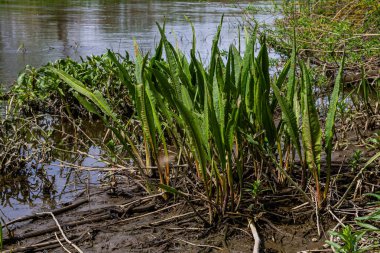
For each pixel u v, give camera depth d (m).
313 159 2.88
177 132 3.27
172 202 3.18
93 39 10.47
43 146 4.13
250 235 2.81
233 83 3.10
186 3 19.25
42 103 5.69
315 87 6.21
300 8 9.27
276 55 8.59
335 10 9.59
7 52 9.07
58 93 5.62
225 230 2.85
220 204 2.95
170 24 12.94
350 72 7.11
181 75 3.07
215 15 14.80
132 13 15.45
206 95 2.75
